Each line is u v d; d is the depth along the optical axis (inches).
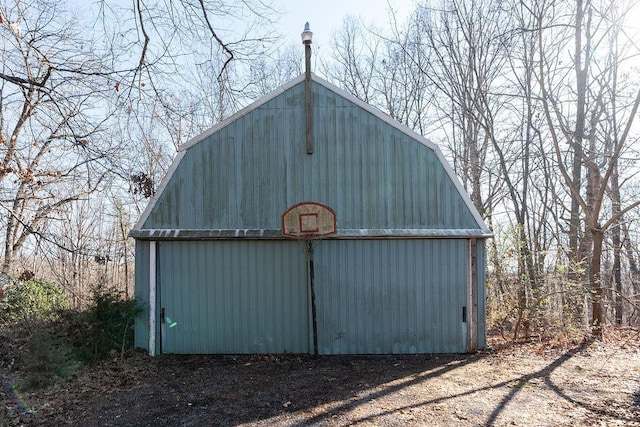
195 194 320.5
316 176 323.3
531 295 370.6
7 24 192.1
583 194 546.3
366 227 319.9
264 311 318.0
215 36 228.4
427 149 326.6
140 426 189.5
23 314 325.1
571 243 480.4
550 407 199.8
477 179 579.8
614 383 233.0
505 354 311.3
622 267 655.8
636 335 369.1
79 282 529.3
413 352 317.4
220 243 320.2
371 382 248.4
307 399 219.8
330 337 317.1
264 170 323.0
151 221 318.0
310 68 326.3
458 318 320.8
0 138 244.1
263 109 326.0
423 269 321.4
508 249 389.1
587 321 369.7
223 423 190.2
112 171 228.4
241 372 272.2
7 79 193.6
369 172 323.9
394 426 182.4
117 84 212.2
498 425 180.5
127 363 287.9
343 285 319.6
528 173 543.2
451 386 238.1
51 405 216.2
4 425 193.2
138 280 317.7
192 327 316.2
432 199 323.6
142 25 208.2
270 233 315.6
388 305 319.6
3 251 400.2
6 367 270.1
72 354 276.5
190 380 255.9
